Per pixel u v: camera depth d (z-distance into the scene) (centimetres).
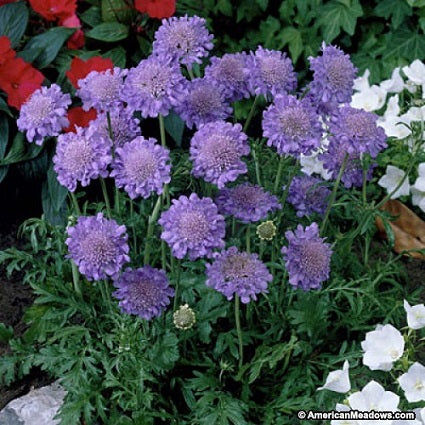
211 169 99
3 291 127
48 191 133
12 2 141
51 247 120
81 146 101
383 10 158
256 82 107
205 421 103
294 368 109
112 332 111
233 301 112
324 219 114
